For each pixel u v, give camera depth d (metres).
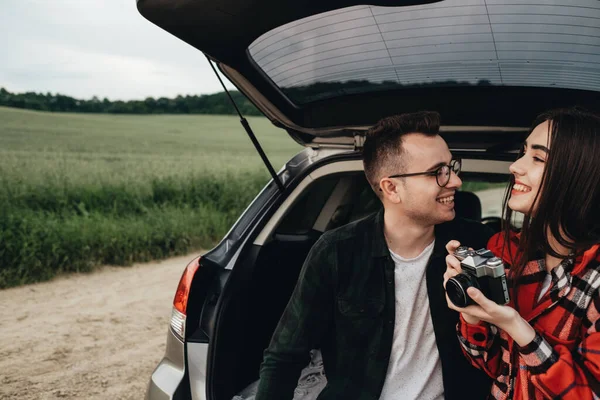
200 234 8.17
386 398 1.50
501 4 1.56
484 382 1.51
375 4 1.54
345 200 2.72
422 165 1.36
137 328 4.71
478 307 1.12
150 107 66.94
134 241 7.16
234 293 2.01
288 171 2.30
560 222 1.13
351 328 1.50
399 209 1.42
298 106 2.12
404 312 1.47
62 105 62.25
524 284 1.23
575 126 1.12
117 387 3.62
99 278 6.25
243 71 1.88
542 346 1.08
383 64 1.87
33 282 5.96
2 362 3.94
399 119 1.40
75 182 10.94
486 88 1.81
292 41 1.83
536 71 1.72
